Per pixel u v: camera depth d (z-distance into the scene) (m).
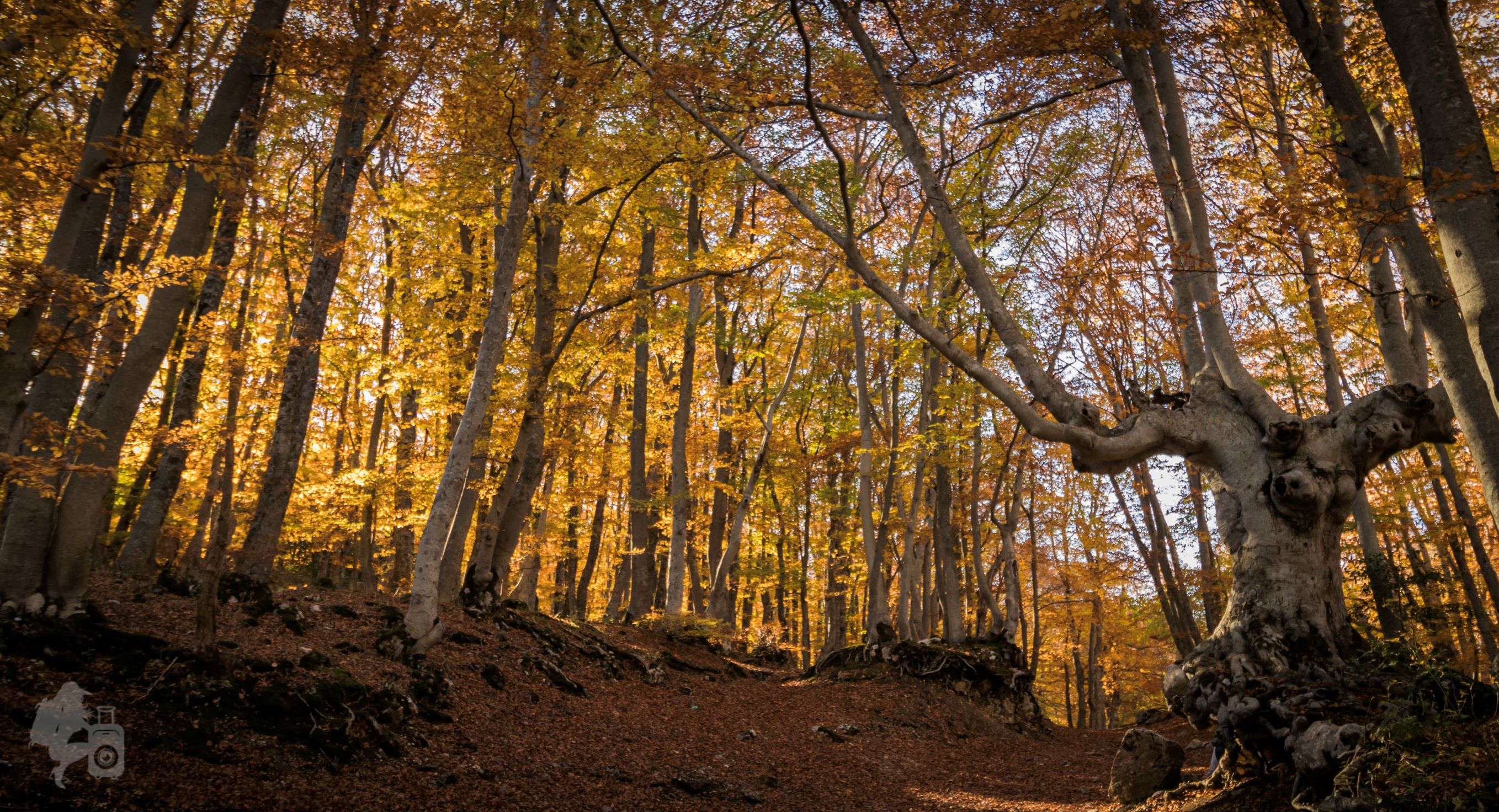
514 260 10.80
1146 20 9.38
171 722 6.29
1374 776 5.76
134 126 9.76
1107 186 18.22
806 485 24.53
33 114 10.11
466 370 15.24
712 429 25.69
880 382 23.42
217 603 8.88
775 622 30.03
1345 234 8.73
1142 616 27.92
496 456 15.46
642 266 18.61
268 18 8.46
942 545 19.47
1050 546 29.33
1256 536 8.18
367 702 7.76
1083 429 7.86
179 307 8.12
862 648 17.41
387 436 23.67
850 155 20.36
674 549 17.56
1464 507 14.09
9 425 6.39
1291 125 11.72
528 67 10.71
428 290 16.28
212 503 10.38
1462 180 5.30
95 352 6.77
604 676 12.26
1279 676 7.48
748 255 14.62
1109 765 12.66
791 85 10.42
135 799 5.26
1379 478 17.98
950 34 9.40
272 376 16.41
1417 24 5.78
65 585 7.20
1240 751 7.48
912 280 19.50
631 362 19.56
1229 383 8.80
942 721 14.81
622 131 13.82
